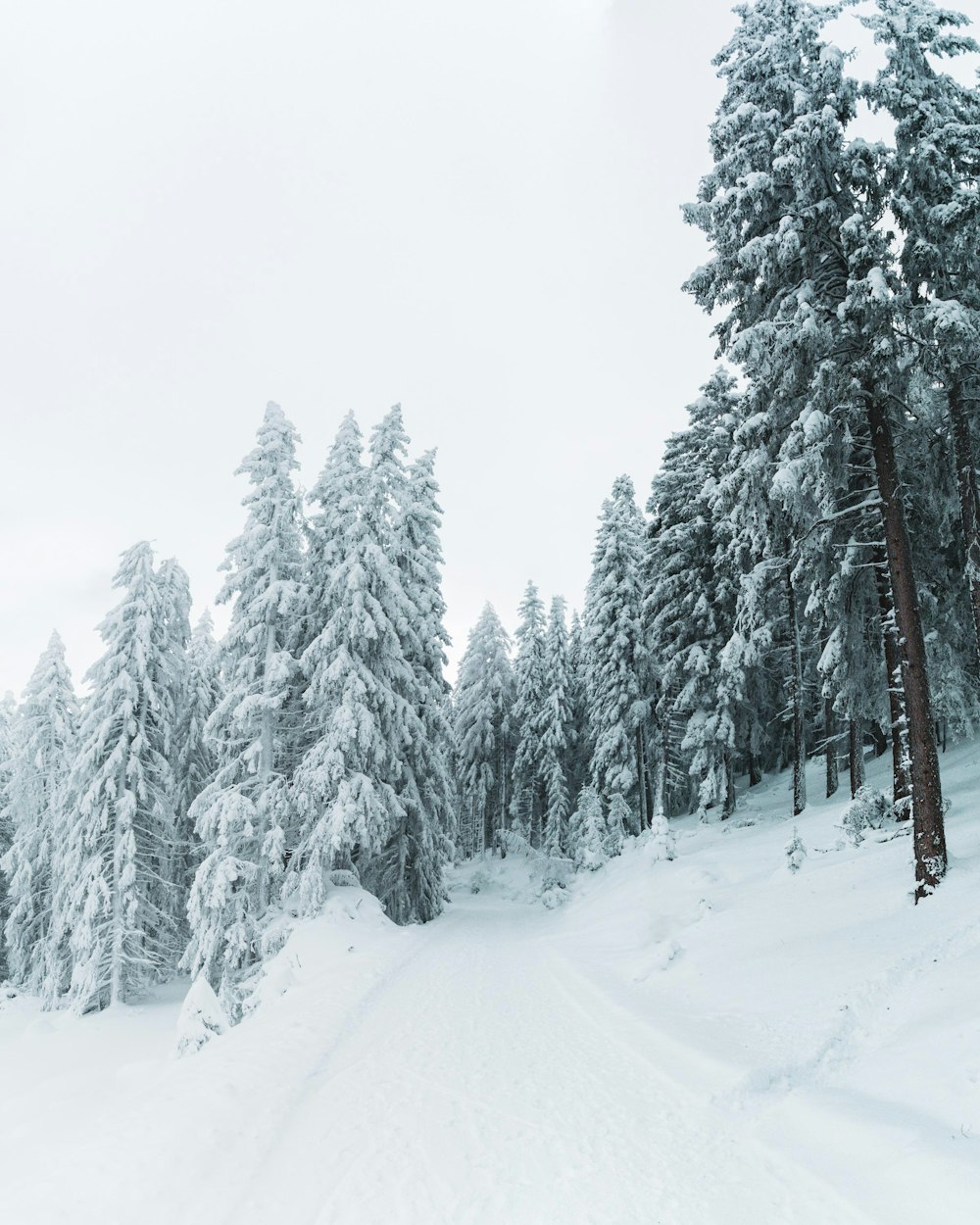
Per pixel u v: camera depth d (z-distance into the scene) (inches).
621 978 502.6
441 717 1147.3
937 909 389.4
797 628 889.5
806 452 476.4
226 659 897.5
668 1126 250.7
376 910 842.2
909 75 460.1
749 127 517.7
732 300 559.8
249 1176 236.5
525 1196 211.9
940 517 565.3
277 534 920.3
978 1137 200.8
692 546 1071.6
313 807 834.8
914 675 435.2
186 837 1180.5
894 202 444.5
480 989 518.9
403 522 1181.7
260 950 773.3
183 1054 487.5
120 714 928.9
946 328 414.3
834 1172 202.7
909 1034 276.7
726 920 534.3
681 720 1240.8
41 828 1109.7
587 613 1440.7
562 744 1766.7
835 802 860.0
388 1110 285.4
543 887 1296.8
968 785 654.5
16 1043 730.2
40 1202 212.7
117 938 851.4
